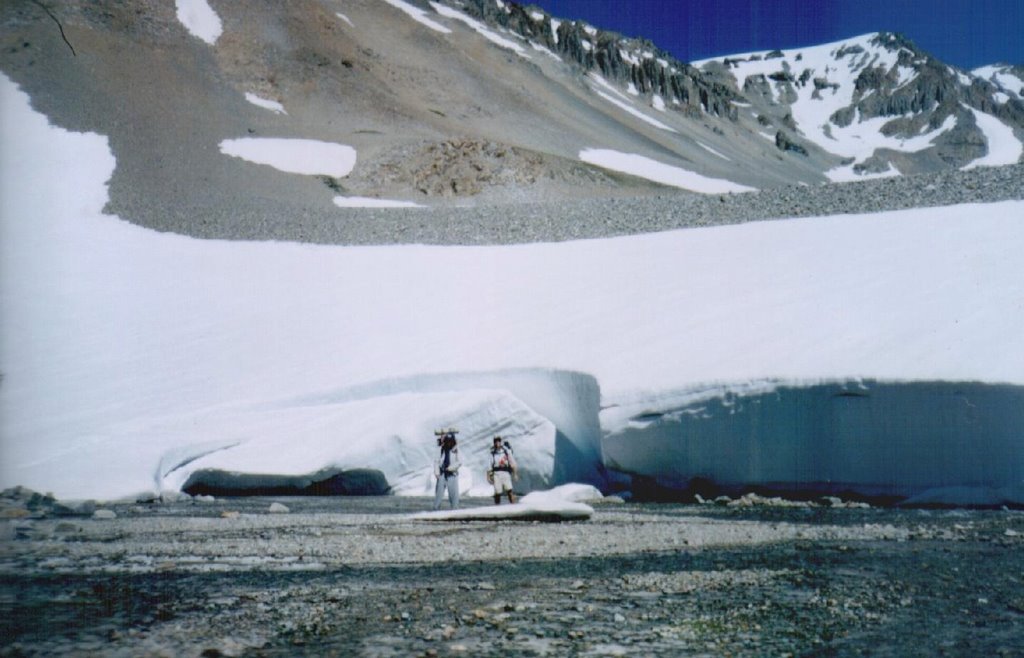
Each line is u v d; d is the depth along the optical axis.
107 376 25.19
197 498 19.84
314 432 22.23
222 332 28.47
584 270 29.81
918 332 18.81
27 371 25.48
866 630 6.72
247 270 34.97
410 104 110.31
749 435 18.06
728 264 27.06
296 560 10.19
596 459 21.38
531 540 11.77
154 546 11.27
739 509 16.28
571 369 21.81
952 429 16.02
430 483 21.77
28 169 55.22
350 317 28.98
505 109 124.31
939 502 15.97
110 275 34.66
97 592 8.24
